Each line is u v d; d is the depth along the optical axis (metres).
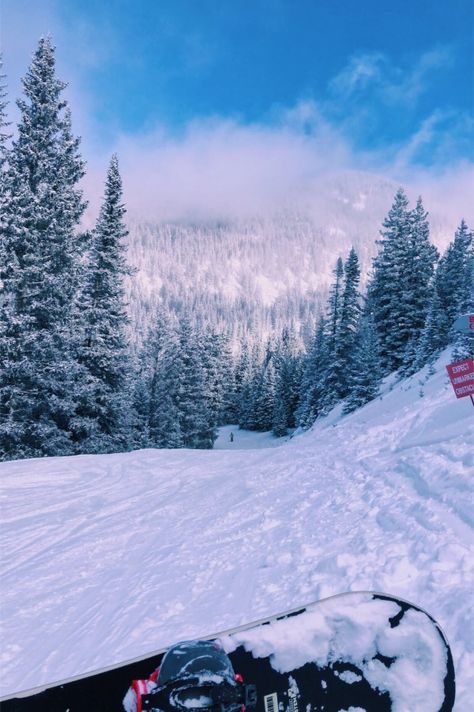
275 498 10.34
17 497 11.98
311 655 2.55
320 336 58.00
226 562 6.97
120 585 6.65
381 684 2.51
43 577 7.19
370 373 36.47
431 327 33.88
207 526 9.12
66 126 22.84
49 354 22.38
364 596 2.78
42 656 4.88
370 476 9.91
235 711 1.86
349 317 45.47
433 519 6.13
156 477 14.52
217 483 13.30
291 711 2.43
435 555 5.04
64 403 22.69
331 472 11.72
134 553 8.02
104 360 25.86
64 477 14.20
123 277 27.50
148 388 43.16
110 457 17.38
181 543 8.27
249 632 2.58
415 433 13.46
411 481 8.43
